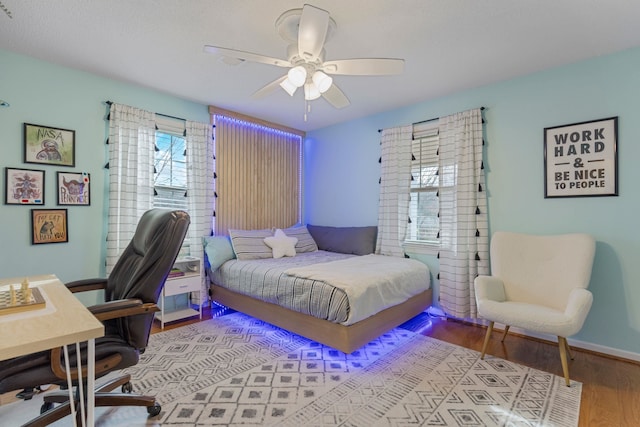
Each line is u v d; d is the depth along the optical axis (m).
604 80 2.38
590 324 2.44
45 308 1.06
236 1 1.78
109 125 2.82
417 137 3.45
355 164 4.08
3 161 2.32
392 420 1.62
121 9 1.85
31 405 1.68
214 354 2.36
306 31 1.57
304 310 2.42
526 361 2.28
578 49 2.30
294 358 2.31
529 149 2.72
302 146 4.71
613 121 2.34
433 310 3.29
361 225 4.02
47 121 2.50
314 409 1.70
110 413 1.63
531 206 2.72
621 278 2.31
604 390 1.89
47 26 2.02
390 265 2.90
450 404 1.75
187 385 1.92
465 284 2.96
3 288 1.33
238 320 3.12
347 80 2.85
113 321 1.58
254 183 4.05
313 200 4.62
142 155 3.02
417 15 1.89
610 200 2.35
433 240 3.32
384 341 2.64
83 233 2.69
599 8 1.82
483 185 2.94
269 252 3.53
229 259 3.35
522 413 1.67
